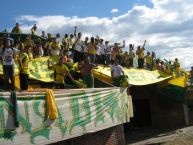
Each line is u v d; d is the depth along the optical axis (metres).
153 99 34.38
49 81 19.83
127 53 28.95
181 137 25.69
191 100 35.34
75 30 24.53
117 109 20.78
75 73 21.72
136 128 34.47
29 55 19.73
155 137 27.72
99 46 25.97
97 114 18.12
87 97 17.30
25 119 12.85
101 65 24.72
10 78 15.61
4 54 15.53
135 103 34.66
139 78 27.23
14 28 22.14
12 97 12.39
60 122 14.88
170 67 34.03
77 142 16.84
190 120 34.91
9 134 12.08
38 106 13.60
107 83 23.02
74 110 16.02
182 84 32.53
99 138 18.83
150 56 31.84
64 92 15.38
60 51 21.27
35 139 13.27
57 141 14.57
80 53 24.28
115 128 20.80
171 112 34.28
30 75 19.30
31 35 22.81
